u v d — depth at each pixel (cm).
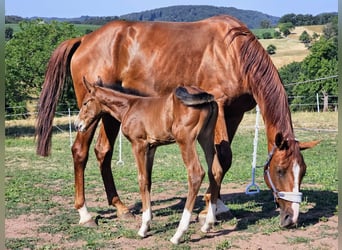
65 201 759
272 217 612
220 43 593
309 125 1816
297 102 2356
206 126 520
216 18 619
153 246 514
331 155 1205
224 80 586
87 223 602
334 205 662
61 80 656
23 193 816
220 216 604
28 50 2439
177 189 834
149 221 547
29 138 2058
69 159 1322
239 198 739
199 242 525
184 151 512
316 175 902
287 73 2794
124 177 970
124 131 557
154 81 620
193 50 602
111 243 529
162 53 612
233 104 597
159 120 527
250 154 1294
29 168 1148
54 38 2598
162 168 1087
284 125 539
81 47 648
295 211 524
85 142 612
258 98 567
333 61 2342
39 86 2422
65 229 588
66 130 2252
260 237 534
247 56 568
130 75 632
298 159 523
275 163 529
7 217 649
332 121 1872
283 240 522
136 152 550
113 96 570
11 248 515
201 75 600
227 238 534
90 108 590
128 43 629
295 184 523
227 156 576
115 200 643
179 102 508
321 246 500
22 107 2312
